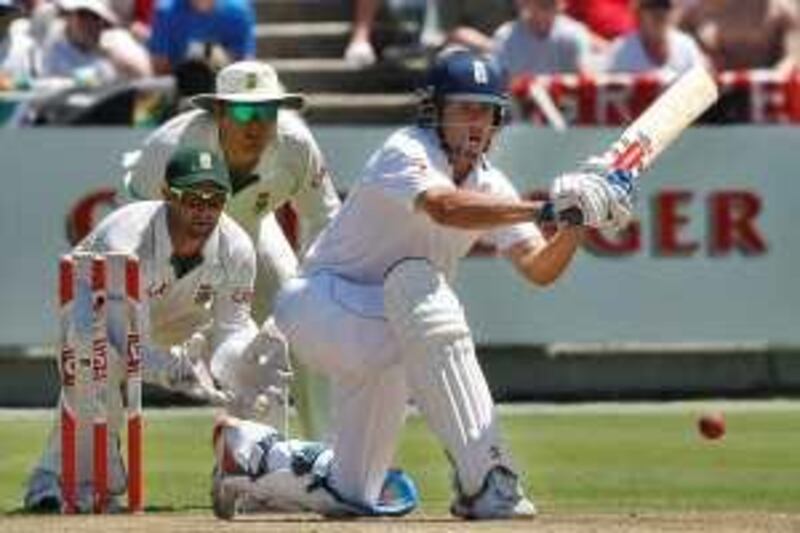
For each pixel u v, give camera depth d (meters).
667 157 57.78
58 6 64.50
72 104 58.62
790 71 63.06
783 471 43.72
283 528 29.45
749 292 58.31
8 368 57.06
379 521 31.12
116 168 56.34
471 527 29.48
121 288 33.59
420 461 45.59
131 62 64.81
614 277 57.88
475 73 31.27
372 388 32.12
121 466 34.44
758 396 58.91
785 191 58.31
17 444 48.19
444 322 31.22
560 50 65.12
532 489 40.75
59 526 30.20
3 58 62.28
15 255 56.47
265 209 38.94
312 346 32.12
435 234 31.72
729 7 69.94
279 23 73.12
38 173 56.34
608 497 39.41
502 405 57.09
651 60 64.25
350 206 32.09
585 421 53.03
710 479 42.41
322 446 32.53
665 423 52.56
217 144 37.75
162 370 34.34
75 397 33.75
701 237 58.06
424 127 31.64
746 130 58.03
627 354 58.94
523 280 57.44
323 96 69.75
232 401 34.94
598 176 30.77
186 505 37.44
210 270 35.06
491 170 32.12
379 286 32.03
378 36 71.25
